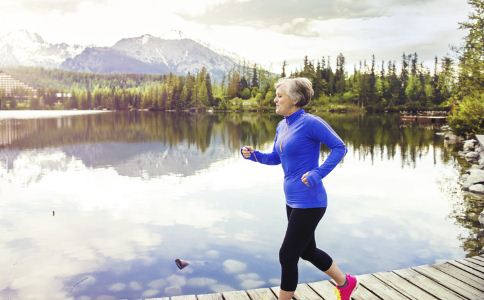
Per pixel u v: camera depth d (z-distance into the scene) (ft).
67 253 19.24
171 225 23.66
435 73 244.22
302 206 9.26
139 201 29.76
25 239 21.34
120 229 23.02
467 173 39.24
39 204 29.19
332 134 9.15
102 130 109.29
